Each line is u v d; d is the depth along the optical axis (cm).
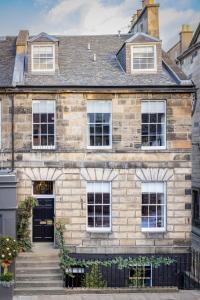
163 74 2102
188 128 1997
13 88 1959
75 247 1977
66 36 2453
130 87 1978
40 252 1891
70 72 2103
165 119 2005
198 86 2717
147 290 1717
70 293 1692
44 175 1978
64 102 1983
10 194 1789
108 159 1988
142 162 1991
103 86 1969
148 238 1995
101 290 1703
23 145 1977
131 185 1992
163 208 2017
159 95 2000
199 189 2755
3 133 1970
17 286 1719
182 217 2002
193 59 2834
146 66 2106
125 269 1967
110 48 2362
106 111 2019
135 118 1995
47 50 2098
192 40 2872
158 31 2355
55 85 1959
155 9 2359
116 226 1989
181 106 1997
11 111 1973
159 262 1962
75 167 1983
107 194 2014
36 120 2008
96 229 2005
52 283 1733
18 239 1909
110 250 1983
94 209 2012
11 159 1969
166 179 1994
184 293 1717
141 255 1989
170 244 1998
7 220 1784
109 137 2016
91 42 2411
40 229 2034
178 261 1992
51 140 2012
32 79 2033
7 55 2283
